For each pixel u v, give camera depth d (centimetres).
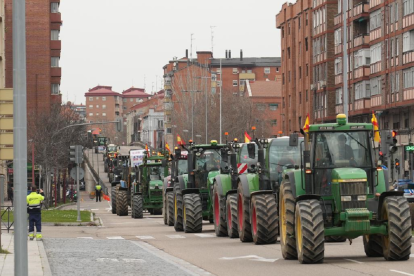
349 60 13238
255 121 18825
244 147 4547
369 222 2870
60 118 13938
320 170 3041
